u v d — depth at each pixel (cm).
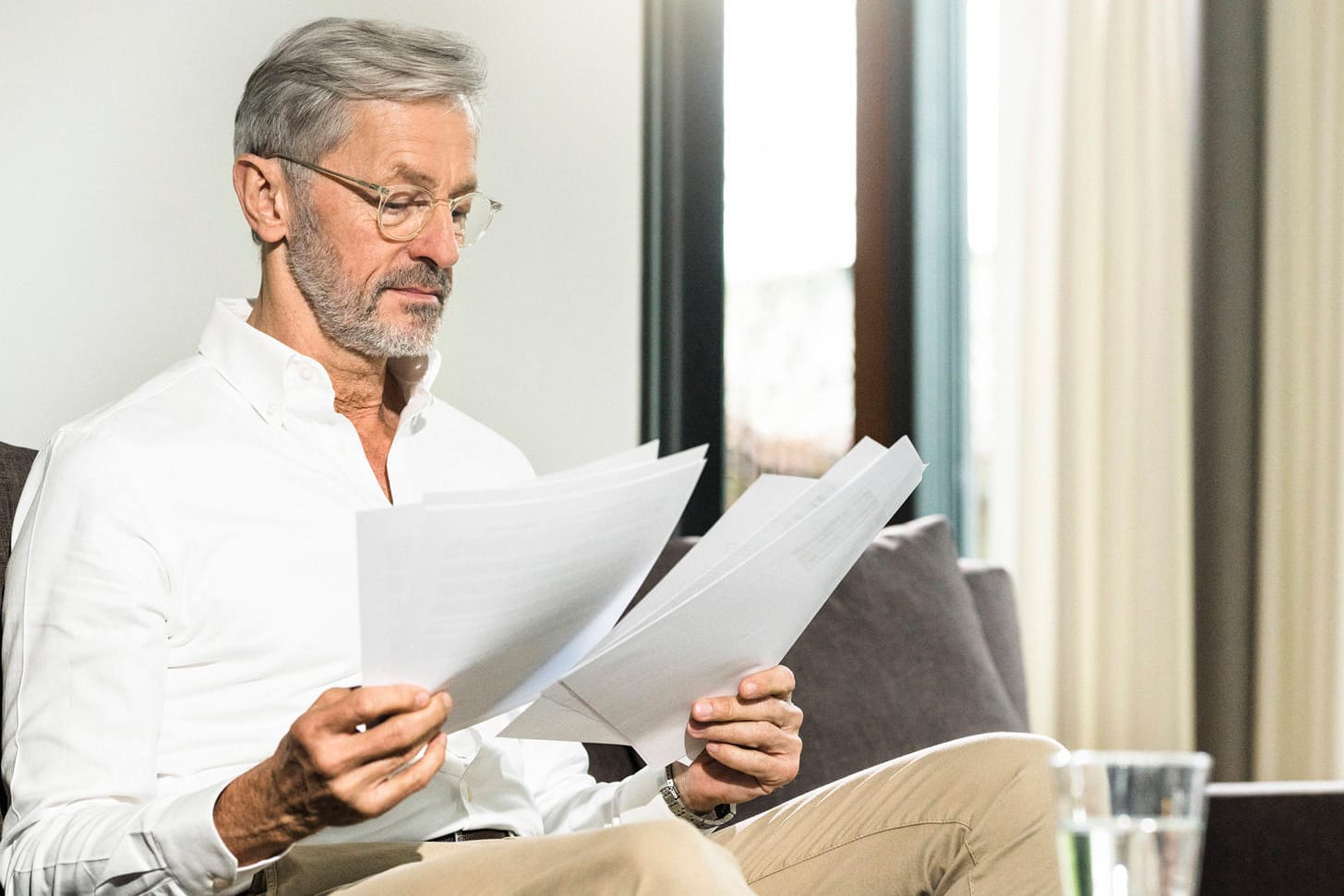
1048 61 284
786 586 120
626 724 128
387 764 106
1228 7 291
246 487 137
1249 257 290
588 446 235
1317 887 164
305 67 146
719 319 254
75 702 122
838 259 280
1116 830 77
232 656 133
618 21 238
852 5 282
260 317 151
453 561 99
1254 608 290
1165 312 286
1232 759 287
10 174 185
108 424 134
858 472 121
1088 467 283
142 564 128
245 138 150
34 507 130
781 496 130
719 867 98
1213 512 288
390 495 151
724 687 131
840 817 140
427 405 156
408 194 146
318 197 145
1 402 185
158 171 196
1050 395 282
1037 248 283
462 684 109
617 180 238
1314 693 289
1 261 185
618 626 114
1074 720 280
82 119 190
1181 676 285
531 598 106
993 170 291
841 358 279
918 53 286
